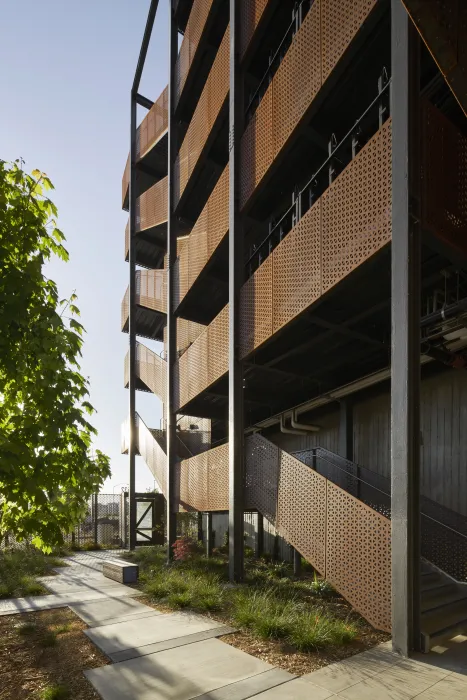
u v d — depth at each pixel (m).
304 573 10.85
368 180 6.59
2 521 3.60
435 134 6.18
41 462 3.33
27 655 5.41
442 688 4.37
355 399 12.88
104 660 5.20
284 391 15.26
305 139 9.69
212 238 12.84
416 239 5.90
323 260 7.58
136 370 21.14
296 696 4.21
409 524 5.51
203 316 17.34
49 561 13.74
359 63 7.88
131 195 22.02
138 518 20.33
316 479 7.86
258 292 9.88
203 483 12.56
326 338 10.96
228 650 5.49
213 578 9.75
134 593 9.18
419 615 5.42
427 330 8.23
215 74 12.93
